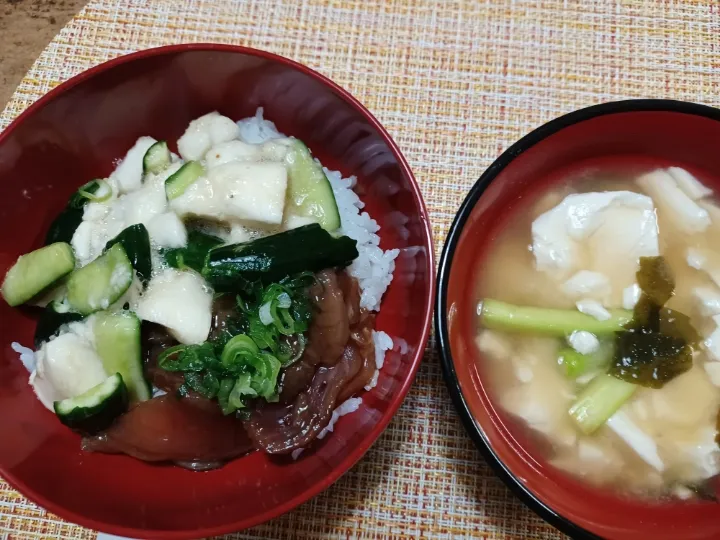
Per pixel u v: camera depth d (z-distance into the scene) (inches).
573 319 7.7
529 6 9.7
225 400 7.0
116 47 9.4
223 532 6.6
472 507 7.8
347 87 9.3
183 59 7.9
